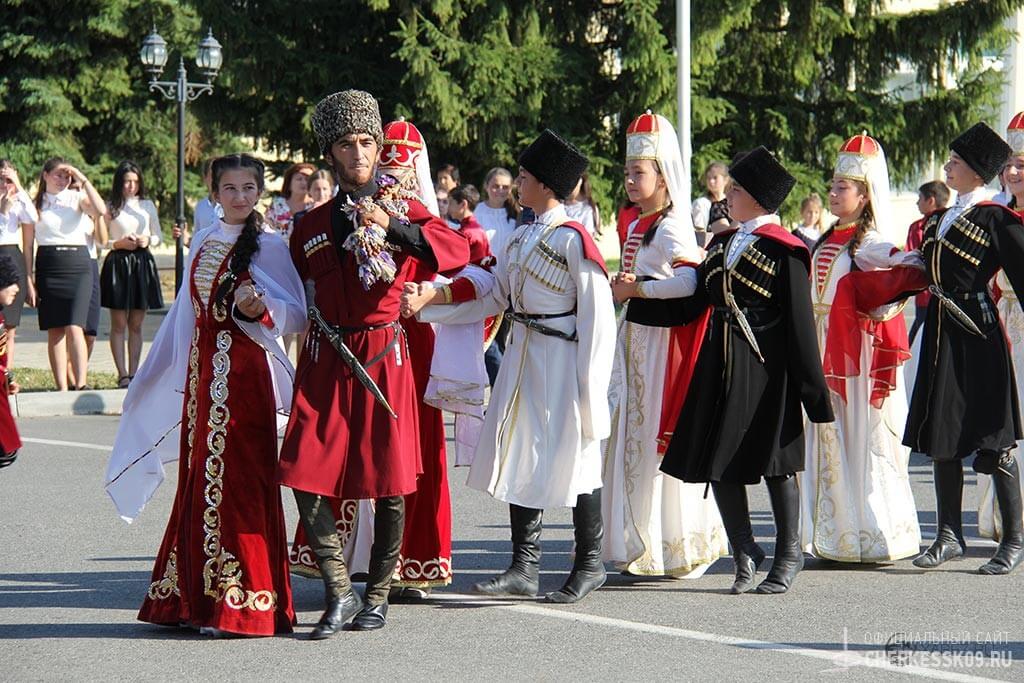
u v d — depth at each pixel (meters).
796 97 29.86
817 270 9.09
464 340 7.83
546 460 7.69
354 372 6.93
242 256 7.07
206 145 37.19
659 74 26.42
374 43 27.41
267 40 25.98
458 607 7.80
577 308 7.67
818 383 7.89
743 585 8.14
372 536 8.01
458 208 14.02
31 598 7.96
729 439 7.92
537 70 26.25
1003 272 9.24
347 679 6.41
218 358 7.05
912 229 13.55
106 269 16.06
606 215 27.55
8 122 35.75
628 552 8.33
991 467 8.61
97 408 15.70
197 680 6.39
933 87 29.59
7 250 15.03
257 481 7.05
